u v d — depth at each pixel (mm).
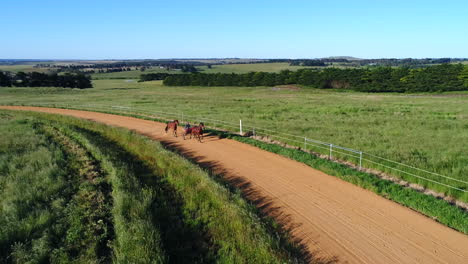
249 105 46906
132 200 11188
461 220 9898
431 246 8969
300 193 12789
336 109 39125
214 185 12656
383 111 36781
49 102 55469
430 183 12727
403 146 18609
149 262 7828
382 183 12984
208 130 26094
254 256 8469
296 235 9758
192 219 10609
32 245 8914
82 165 16062
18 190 12289
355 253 8789
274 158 17750
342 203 11750
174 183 13672
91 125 28062
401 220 10398
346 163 16281
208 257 8547
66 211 10914
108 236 9656
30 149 18812
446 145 18672
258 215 10891
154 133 26047
